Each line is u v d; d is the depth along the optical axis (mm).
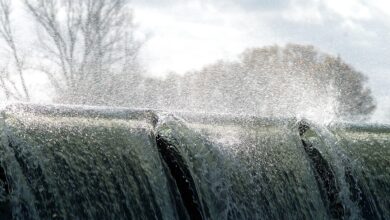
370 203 8883
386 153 9328
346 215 8688
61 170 6770
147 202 7266
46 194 6578
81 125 7238
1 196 6281
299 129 8969
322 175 8695
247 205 7926
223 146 7992
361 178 8922
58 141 6887
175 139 7539
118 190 7102
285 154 8531
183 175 7434
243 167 8039
